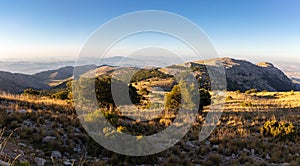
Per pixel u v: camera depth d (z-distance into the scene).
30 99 14.25
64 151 7.45
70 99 14.98
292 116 16.62
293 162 7.32
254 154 8.80
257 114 17.30
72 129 9.20
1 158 5.26
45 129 8.81
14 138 7.49
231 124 13.67
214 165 7.73
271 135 11.45
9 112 9.76
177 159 7.76
